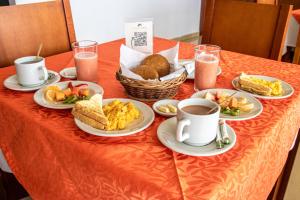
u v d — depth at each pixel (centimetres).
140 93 91
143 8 347
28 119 81
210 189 56
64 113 84
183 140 66
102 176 64
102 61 127
